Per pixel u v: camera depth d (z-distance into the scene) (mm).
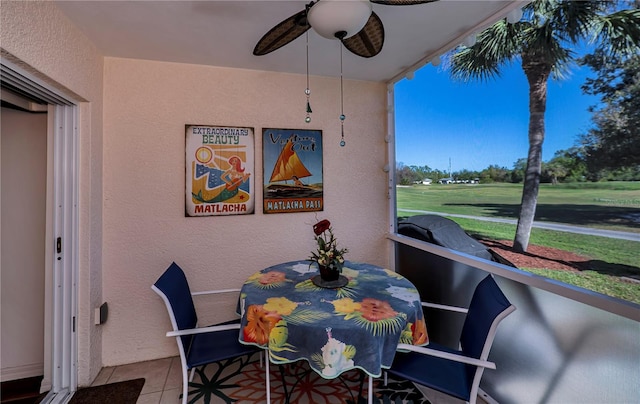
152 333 2229
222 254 2361
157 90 2213
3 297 2092
